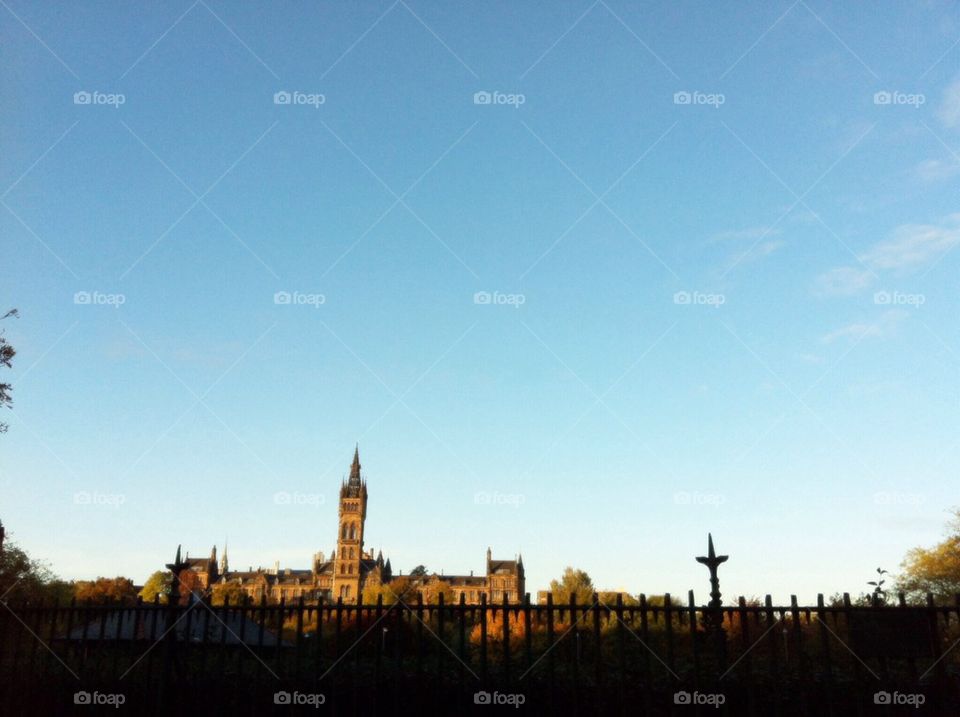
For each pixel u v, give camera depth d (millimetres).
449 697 10023
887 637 9734
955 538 43094
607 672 10383
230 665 11312
